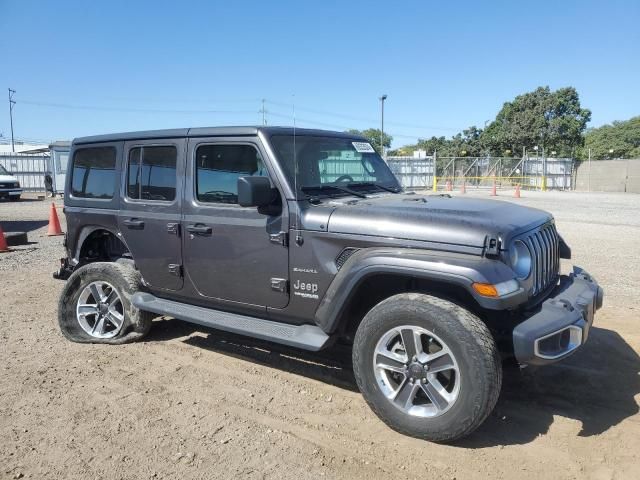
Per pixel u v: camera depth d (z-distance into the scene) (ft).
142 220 15.43
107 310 17.02
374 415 12.16
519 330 10.27
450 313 10.35
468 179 127.13
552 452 10.55
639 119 247.91
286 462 10.32
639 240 35.55
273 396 13.16
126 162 15.99
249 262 13.24
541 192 109.19
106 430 11.57
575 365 14.74
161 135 15.01
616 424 11.66
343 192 13.88
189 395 13.24
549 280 12.58
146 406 12.66
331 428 11.60
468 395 10.16
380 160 16.72
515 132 164.45
